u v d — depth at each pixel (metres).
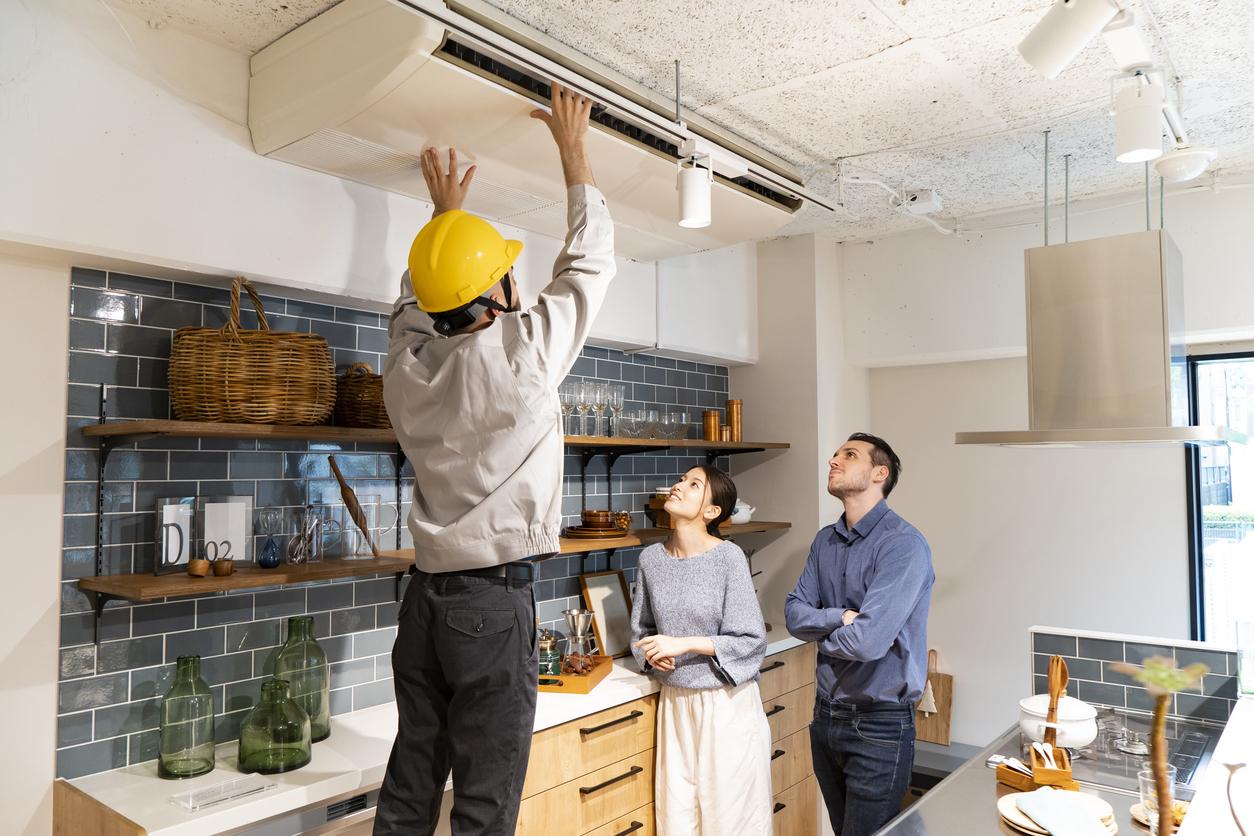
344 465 2.48
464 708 1.67
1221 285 3.17
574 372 3.32
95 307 1.98
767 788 2.75
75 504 1.94
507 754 1.66
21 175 1.73
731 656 2.68
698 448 3.75
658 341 3.44
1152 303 2.37
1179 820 1.69
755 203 2.66
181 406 1.95
